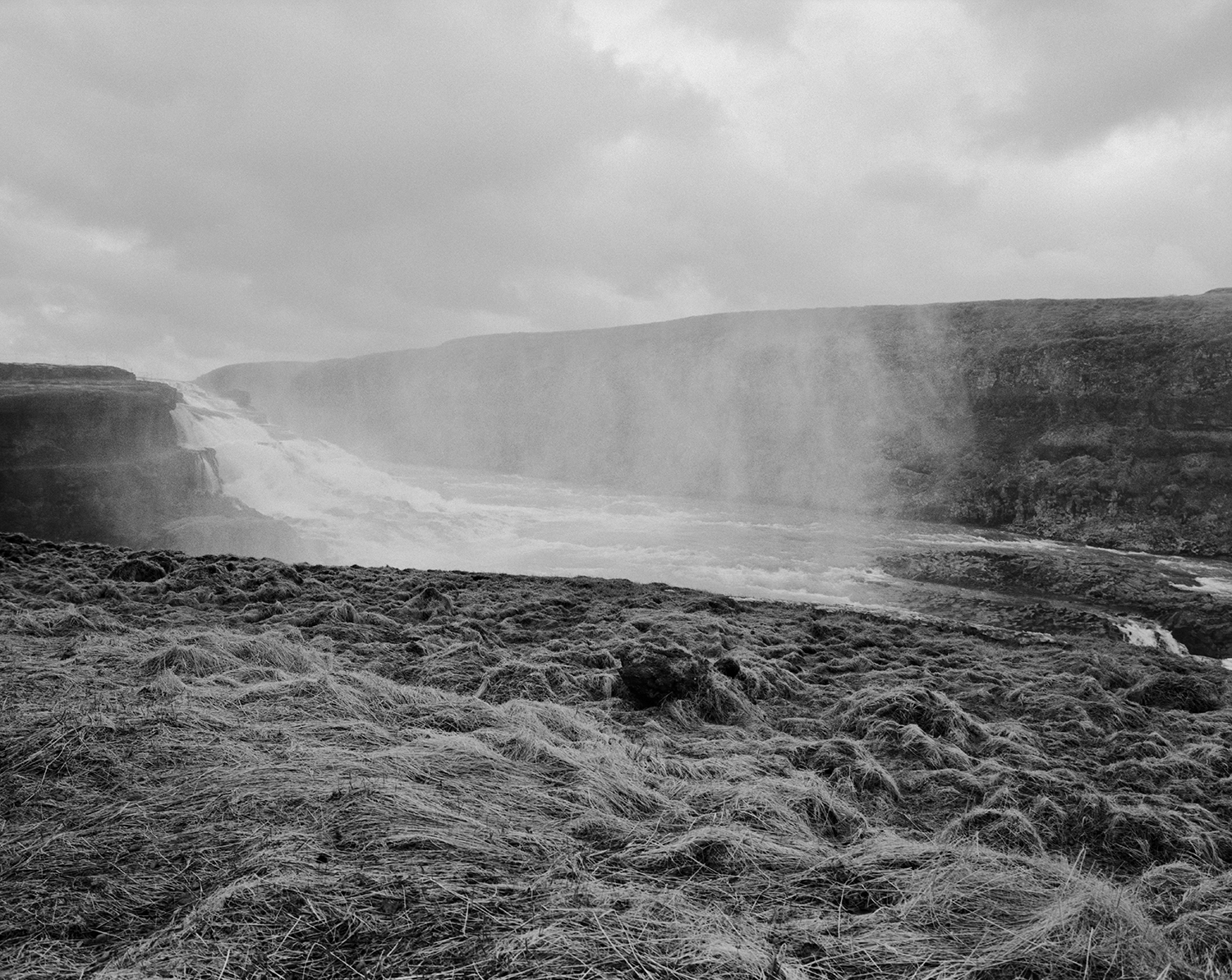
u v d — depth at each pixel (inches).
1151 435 2017.7
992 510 2049.7
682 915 114.4
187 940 100.9
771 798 167.5
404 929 105.7
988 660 395.9
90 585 396.8
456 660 292.4
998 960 109.2
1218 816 209.0
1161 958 117.4
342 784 148.6
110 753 155.3
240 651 256.7
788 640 402.9
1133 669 401.1
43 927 104.6
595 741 205.8
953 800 201.2
